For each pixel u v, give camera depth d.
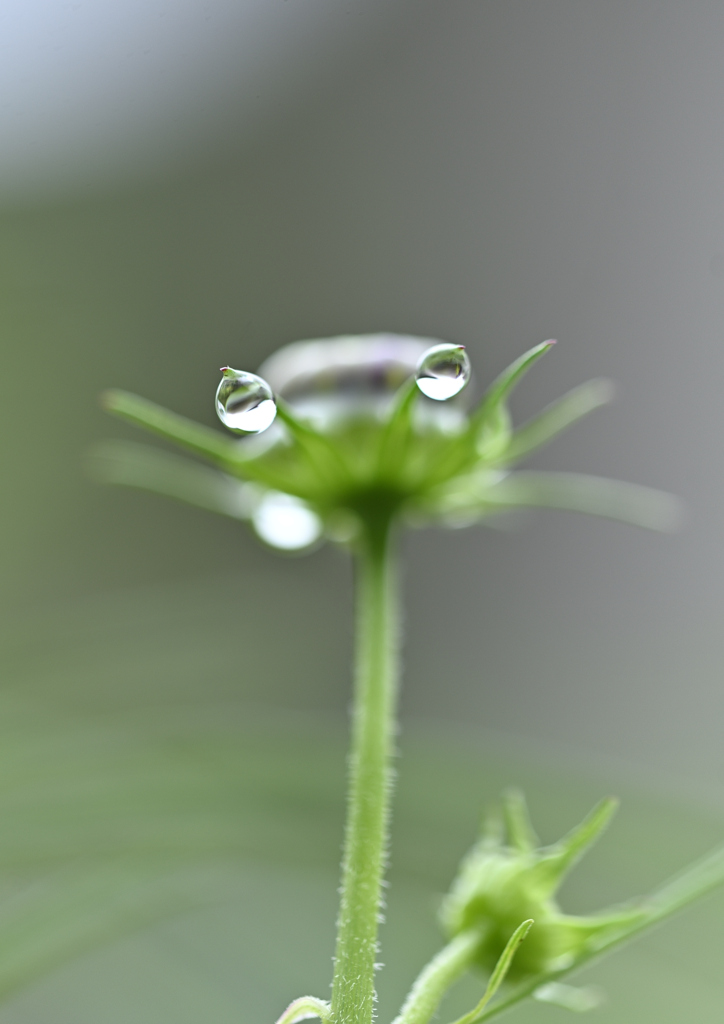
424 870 0.19
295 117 0.29
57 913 0.17
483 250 0.32
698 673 0.30
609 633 0.32
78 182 0.27
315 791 0.18
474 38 0.31
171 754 0.18
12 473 0.29
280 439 0.16
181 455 0.30
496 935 0.15
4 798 0.17
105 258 0.28
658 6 0.32
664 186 0.33
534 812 0.19
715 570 0.32
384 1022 0.19
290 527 0.17
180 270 0.29
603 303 0.33
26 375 0.29
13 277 0.28
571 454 0.32
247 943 0.19
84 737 0.18
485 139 0.32
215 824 0.18
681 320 0.33
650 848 0.19
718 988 0.19
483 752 0.19
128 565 0.29
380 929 0.19
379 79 0.30
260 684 0.23
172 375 0.29
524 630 0.32
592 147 0.32
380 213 0.31
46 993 0.19
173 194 0.28
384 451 0.16
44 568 0.29
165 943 0.19
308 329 0.30
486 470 0.17
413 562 0.32
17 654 0.19
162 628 0.21
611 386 0.33
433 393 0.15
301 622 0.25
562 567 0.32
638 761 0.30
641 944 0.19
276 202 0.30
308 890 0.19
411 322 0.31
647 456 0.33
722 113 0.32
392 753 0.15
